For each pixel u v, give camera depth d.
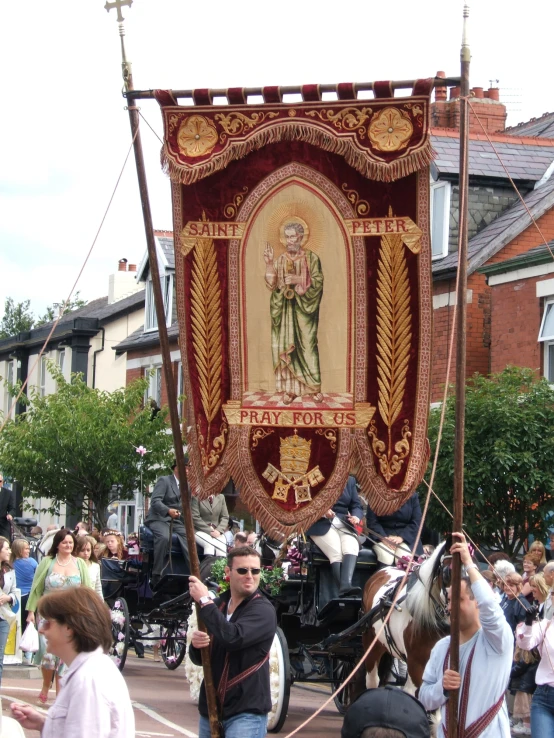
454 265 23.97
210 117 8.67
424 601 9.59
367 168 8.47
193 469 9.24
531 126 31.33
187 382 9.16
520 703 11.71
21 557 16.97
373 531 12.14
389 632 10.20
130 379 39.16
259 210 8.94
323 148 8.55
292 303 9.00
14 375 48.59
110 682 4.98
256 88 8.55
